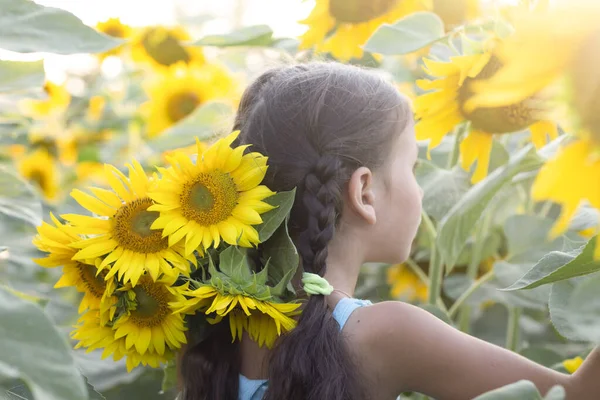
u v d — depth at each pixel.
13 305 0.59
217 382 1.06
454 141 1.53
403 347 0.98
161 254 0.98
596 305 0.57
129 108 2.17
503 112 1.25
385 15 1.56
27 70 0.78
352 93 1.06
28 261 1.22
